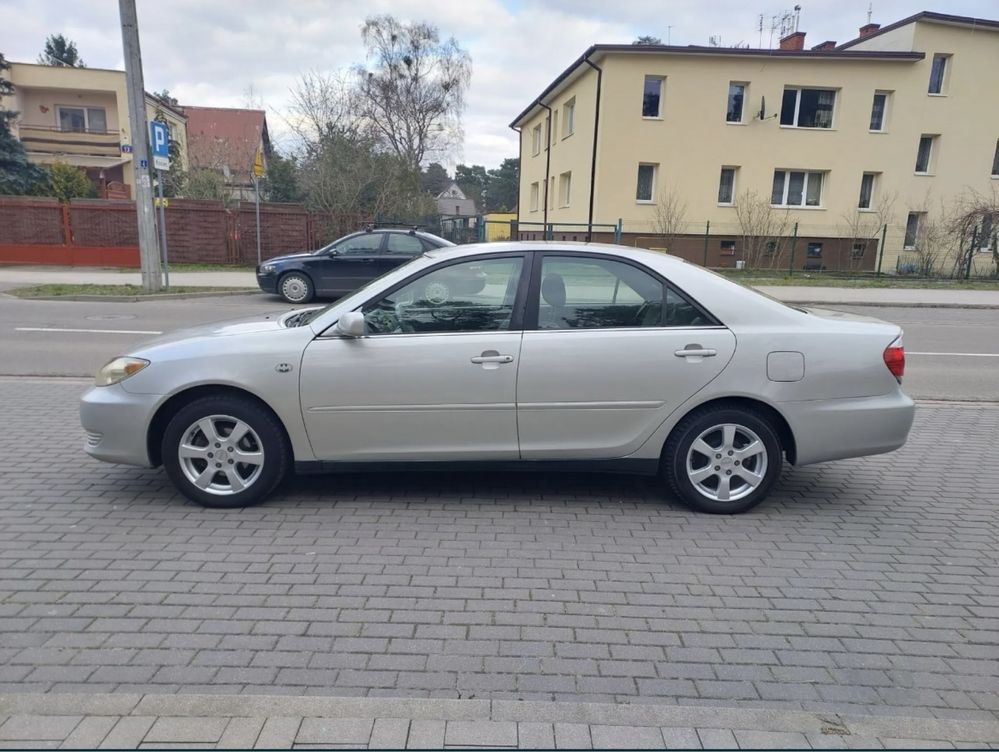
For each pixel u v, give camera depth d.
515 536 4.09
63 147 38.94
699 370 4.28
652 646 3.03
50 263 22.28
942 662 2.96
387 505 4.51
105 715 2.45
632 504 4.62
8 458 5.25
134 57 14.81
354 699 2.57
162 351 4.30
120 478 4.88
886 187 27.83
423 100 46.72
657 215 27.00
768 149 27.00
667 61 26.02
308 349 4.23
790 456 4.52
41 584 3.43
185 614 3.19
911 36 26.81
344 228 23.81
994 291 21.72
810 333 4.34
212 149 39.44
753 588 3.55
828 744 2.41
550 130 34.03
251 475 4.39
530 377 4.25
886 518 4.49
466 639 3.05
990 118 27.84
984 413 7.34
